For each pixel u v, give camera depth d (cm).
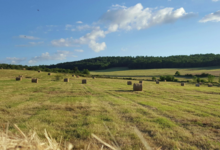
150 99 1317
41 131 459
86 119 621
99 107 886
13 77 4128
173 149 386
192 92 2038
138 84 2077
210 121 646
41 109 799
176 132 511
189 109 887
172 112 804
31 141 137
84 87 2388
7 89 1708
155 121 631
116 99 1255
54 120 596
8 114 685
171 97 1486
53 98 1207
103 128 518
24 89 1788
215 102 1212
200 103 1148
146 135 477
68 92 1688
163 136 467
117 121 614
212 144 421
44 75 5094
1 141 126
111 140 425
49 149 133
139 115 716
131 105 982
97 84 3141
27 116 653
